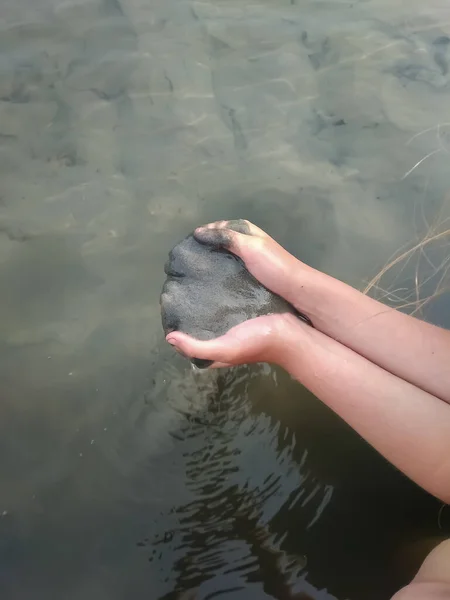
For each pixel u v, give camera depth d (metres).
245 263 0.75
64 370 0.86
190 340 0.73
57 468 0.78
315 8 1.31
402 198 1.03
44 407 0.83
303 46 1.23
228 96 1.15
